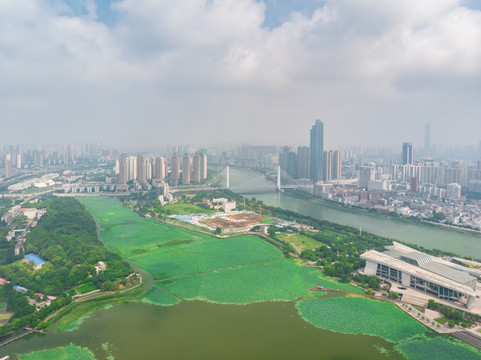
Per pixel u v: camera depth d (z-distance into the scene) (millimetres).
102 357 175375
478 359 175000
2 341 190625
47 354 178625
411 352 180125
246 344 186000
